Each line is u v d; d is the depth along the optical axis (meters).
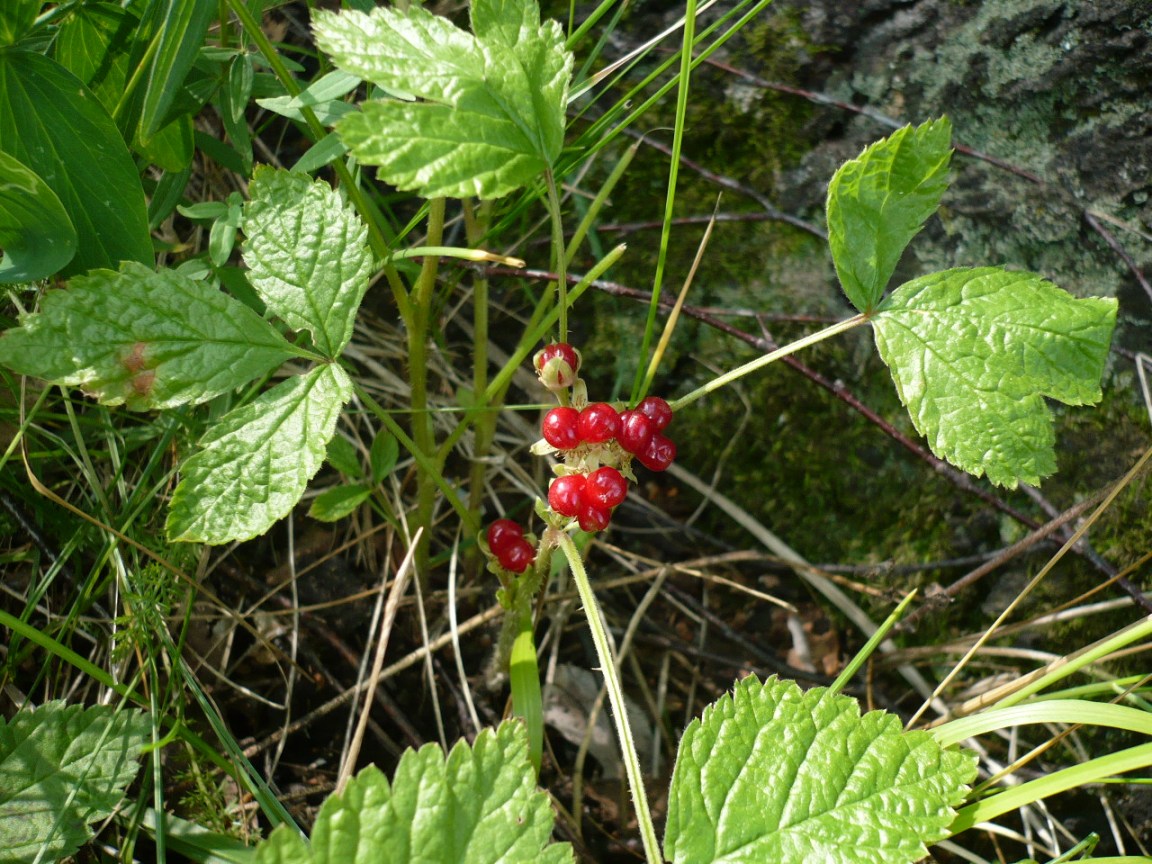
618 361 0.34
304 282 0.18
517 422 0.33
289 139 0.34
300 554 0.30
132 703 0.25
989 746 0.29
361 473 0.25
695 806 0.16
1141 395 0.29
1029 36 0.30
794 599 0.33
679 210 0.33
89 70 0.24
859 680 0.31
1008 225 0.30
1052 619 0.27
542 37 0.17
